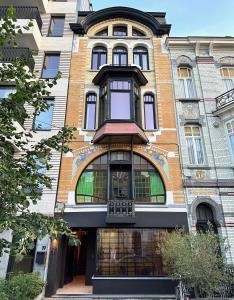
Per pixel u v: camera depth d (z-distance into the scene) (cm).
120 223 1080
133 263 1062
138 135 1198
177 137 1277
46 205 1124
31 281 828
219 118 1322
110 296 954
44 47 1502
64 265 1115
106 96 1306
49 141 459
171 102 1354
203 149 1269
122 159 1250
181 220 1104
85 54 1485
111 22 1605
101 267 1056
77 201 1177
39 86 449
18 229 360
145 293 992
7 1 1530
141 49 1538
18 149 1141
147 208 1133
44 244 1062
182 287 837
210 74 1423
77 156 1238
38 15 1509
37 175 426
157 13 1650
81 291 1023
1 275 1003
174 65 1449
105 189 1205
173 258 877
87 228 1127
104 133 1177
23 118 471
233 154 1234
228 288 903
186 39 1497
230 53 1498
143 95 1392
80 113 1327
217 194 1160
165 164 1223
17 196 377
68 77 1412
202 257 800
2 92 1244
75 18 1614
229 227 1098
